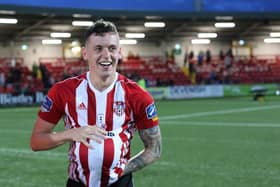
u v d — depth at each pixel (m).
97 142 3.60
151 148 3.92
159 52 42.62
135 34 38.91
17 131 16.94
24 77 34.53
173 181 8.54
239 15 37.28
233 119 20.05
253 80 42.72
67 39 37.75
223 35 42.78
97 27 3.59
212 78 40.47
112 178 3.73
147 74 40.06
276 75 43.84
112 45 3.58
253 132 15.59
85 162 3.68
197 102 31.80
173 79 40.12
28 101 31.08
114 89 3.74
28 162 10.59
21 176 9.14
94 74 3.68
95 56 3.59
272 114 22.08
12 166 10.15
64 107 3.75
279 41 44.22
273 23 39.91
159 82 38.19
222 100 33.66
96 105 3.71
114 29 3.62
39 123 3.81
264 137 14.33
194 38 42.47
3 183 8.57
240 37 43.81
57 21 33.31
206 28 39.94
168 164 10.08
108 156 3.68
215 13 36.78
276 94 39.25
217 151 11.80
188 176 8.93
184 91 36.06
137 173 9.20
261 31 42.25
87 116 3.71
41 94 31.70
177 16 35.88
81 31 36.16
